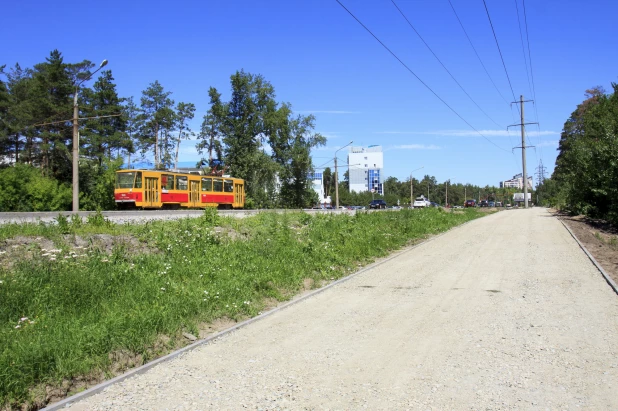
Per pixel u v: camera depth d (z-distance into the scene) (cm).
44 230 1227
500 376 538
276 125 6606
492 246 1852
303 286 1108
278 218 2161
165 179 3431
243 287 977
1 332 614
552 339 670
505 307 866
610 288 1013
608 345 639
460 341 671
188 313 790
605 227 2783
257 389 519
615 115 3222
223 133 6512
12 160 5512
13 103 4959
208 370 584
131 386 538
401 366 578
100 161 5428
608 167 2823
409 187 14400
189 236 1372
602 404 464
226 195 4178
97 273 890
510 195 13850
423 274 1256
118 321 678
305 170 6956
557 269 1270
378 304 923
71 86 4947
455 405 466
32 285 775
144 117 6406
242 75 6512
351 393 501
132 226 1520
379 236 1912
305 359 613
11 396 491
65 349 584
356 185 14600
